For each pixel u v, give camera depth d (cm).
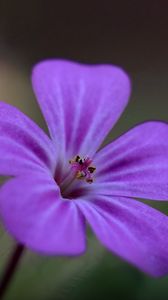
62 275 6
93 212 6
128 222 6
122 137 6
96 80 6
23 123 6
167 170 6
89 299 6
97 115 6
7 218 5
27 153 6
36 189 5
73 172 6
